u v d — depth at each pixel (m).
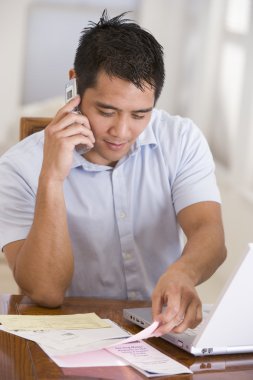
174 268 1.65
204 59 7.30
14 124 5.55
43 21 7.79
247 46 6.09
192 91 7.64
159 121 2.08
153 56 1.70
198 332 1.46
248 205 5.14
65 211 1.79
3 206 1.93
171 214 2.05
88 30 1.78
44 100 7.89
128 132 1.73
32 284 1.75
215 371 1.40
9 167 1.96
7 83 7.77
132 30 1.72
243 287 1.37
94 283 2.02
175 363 1.41
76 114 1.75
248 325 1.45
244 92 6.00
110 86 1.68
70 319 1.64
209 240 1.83
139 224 2.03
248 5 6.20
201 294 4.00
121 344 1.49
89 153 1.95
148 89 1.69
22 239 1.91
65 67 7.88
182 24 7.90
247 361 1.46
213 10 7.18
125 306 1.81
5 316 1.62
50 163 1.76
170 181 2.04
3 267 4.30
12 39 7.70
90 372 1.34
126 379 1.32
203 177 2.02
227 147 6.46
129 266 2.00
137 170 2.03
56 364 1.36
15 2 7.64
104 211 1.99
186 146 2.04
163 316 1.46
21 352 1.41
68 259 1.78
